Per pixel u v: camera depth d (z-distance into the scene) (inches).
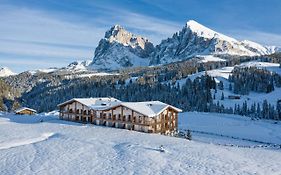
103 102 4362.7
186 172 1929.1
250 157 2342.5
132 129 3634.4
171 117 3846.0
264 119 6825.8
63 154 2348.7
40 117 4687.5
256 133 4744.1
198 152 2416.3
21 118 4532.5
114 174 1904.5
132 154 2325.3
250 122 5994.1
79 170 1983.3
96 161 2170.3
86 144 2672.2
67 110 4360.2
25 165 2081.7
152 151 2416.3
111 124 3836.1
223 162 2150.6
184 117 6186.0
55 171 1966.0
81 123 4037.9
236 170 1978.3
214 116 6441.9
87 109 4141.2
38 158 2242.9
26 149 2504.9
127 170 1972.2
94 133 3218.5
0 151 2445.9
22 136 3038.9
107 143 2716.5
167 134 3750.0
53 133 3262.8
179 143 2768.2
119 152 2397.9
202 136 4136.3
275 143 3843.5
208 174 1895.9
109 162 2144.4
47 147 2564.0
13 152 2410.2
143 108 3651.6
